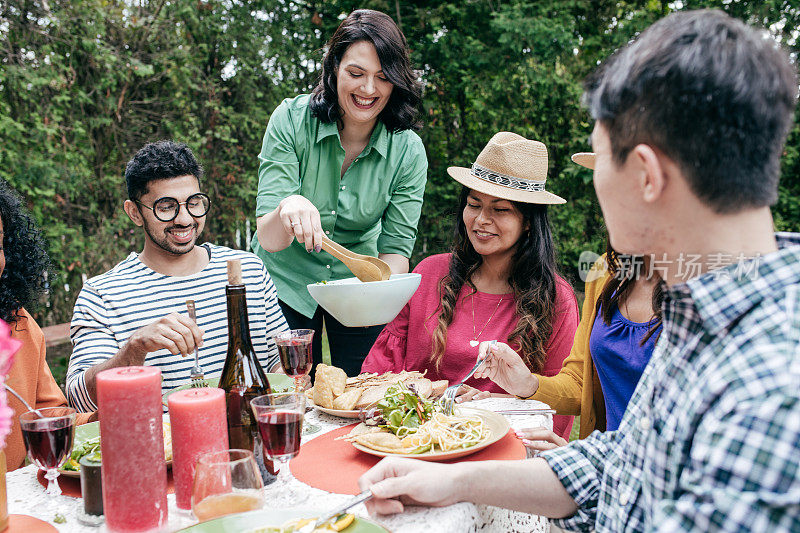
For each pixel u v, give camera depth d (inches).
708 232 28.9
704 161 27.4
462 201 87.7
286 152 98.5
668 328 32.8
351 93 91.0
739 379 26.7
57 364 194.9
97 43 237.1
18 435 67.7
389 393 55.7
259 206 97.5
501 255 85.2
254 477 39.2
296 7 305.3
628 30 292.5
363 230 107.7
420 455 47.9
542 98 297.6
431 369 86.7
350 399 61.5
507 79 292.8
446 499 41.3
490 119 307.1
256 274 82.7
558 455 44.9
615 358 68.9
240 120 281.7
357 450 53.5
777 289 28.0
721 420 26.4
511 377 71.2
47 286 79.6
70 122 237.5
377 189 103.9
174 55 256.7
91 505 41.7
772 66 27.5
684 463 29.8
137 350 57.3
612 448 44.6
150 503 38.6
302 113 98.7
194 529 35.5
